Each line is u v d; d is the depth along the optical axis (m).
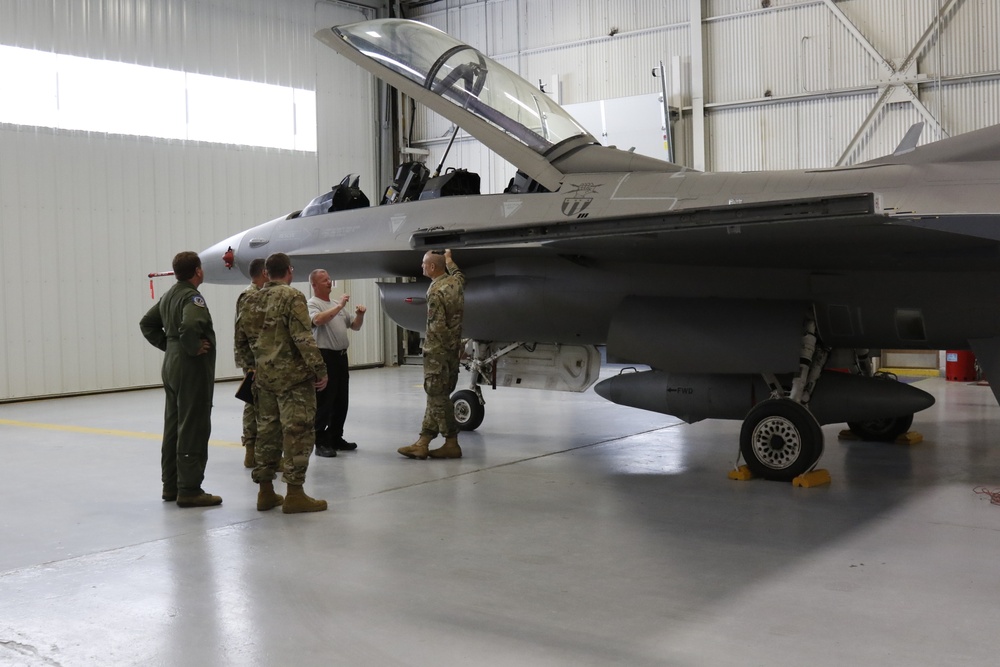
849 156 13.27
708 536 4.88
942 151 5.93
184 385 5.69
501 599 3.85
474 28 17.42
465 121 7.58
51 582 4.20
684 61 14.77
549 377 8.57
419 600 3.85
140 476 6.91
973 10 12.20
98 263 13.77
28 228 12.98
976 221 5.03
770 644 3.29
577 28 16.05
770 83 13.94
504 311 8.02
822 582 4.03
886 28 12.88
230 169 15.48
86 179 13.61
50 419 10.73
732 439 8.40
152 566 4.43
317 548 4.71
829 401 6.73
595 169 7.14
